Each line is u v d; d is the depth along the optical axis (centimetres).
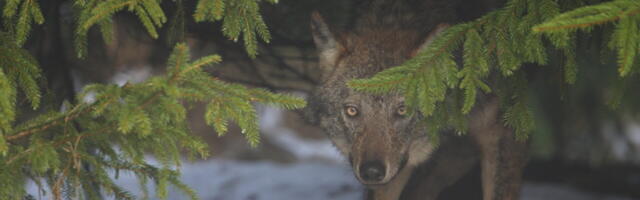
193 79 512
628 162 1742
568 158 1739
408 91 553
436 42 568
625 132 1686
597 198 1531
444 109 669
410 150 843
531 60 553
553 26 469
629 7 477
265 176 1709
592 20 471
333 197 1489
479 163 1048
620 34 471
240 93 520
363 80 552
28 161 505
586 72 1443
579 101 1580
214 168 1859
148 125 480
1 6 656
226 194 1606
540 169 1734
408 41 850
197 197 541
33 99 541
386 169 788
